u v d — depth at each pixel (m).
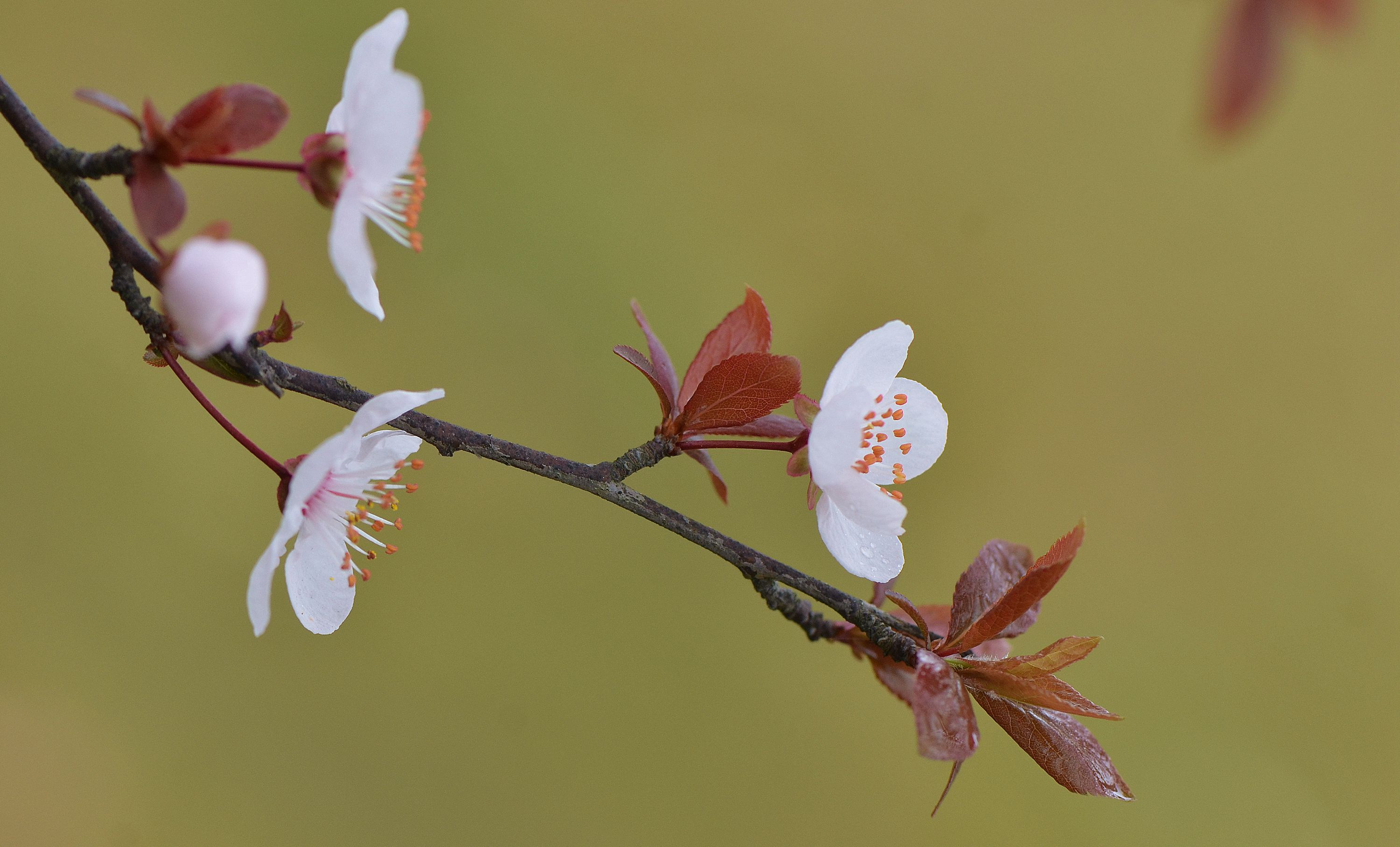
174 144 0.38
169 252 0.38
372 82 0.39
